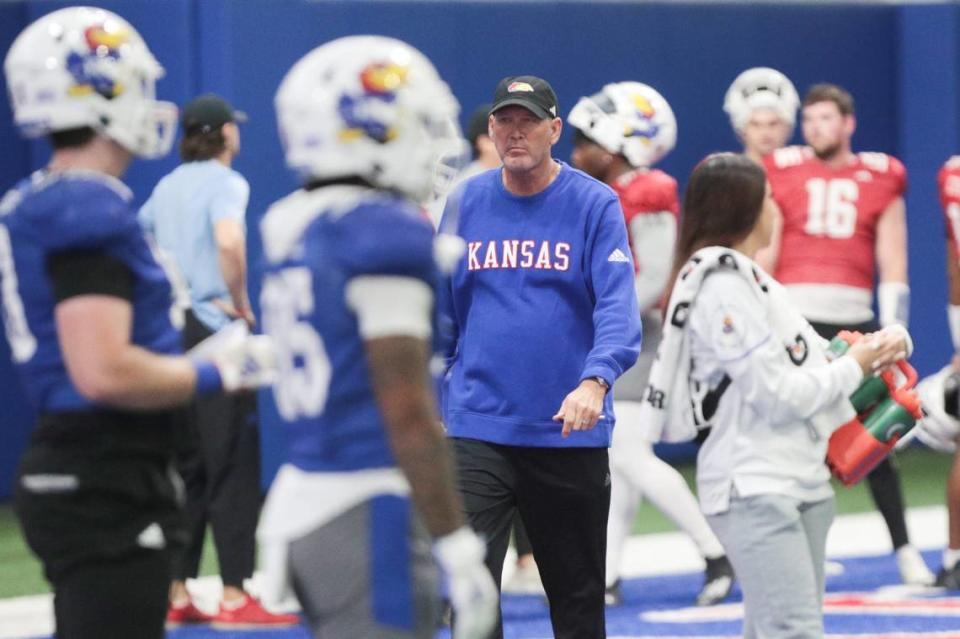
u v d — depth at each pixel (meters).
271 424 38.09
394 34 40.22
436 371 12.34
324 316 11.88
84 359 12.55
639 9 43.75
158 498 13.49
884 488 29.06
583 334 19.03
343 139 12.10
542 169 19.08
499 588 19.11
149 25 38.03
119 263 12.75
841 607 26.89
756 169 17.34
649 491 27.42
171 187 26.39
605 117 26.16
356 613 11.91
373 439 11.95
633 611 27.14
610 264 18.75
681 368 16.97
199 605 27.64
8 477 41.00
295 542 12.10
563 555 19.17
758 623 16.80
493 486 18.92
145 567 13.35
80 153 13.49
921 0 46.69
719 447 16.81
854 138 46.84
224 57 36.97
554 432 18.84
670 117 26.53
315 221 11.97
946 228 28.06
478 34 41.66
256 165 37.34
